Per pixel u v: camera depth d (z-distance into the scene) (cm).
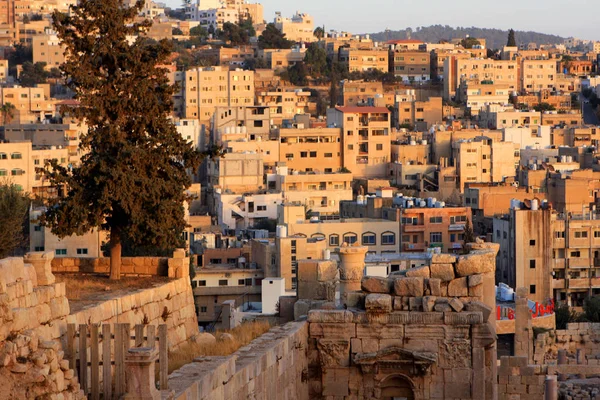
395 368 5488
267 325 5541
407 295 5538
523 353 10681
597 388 9662
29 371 3481
